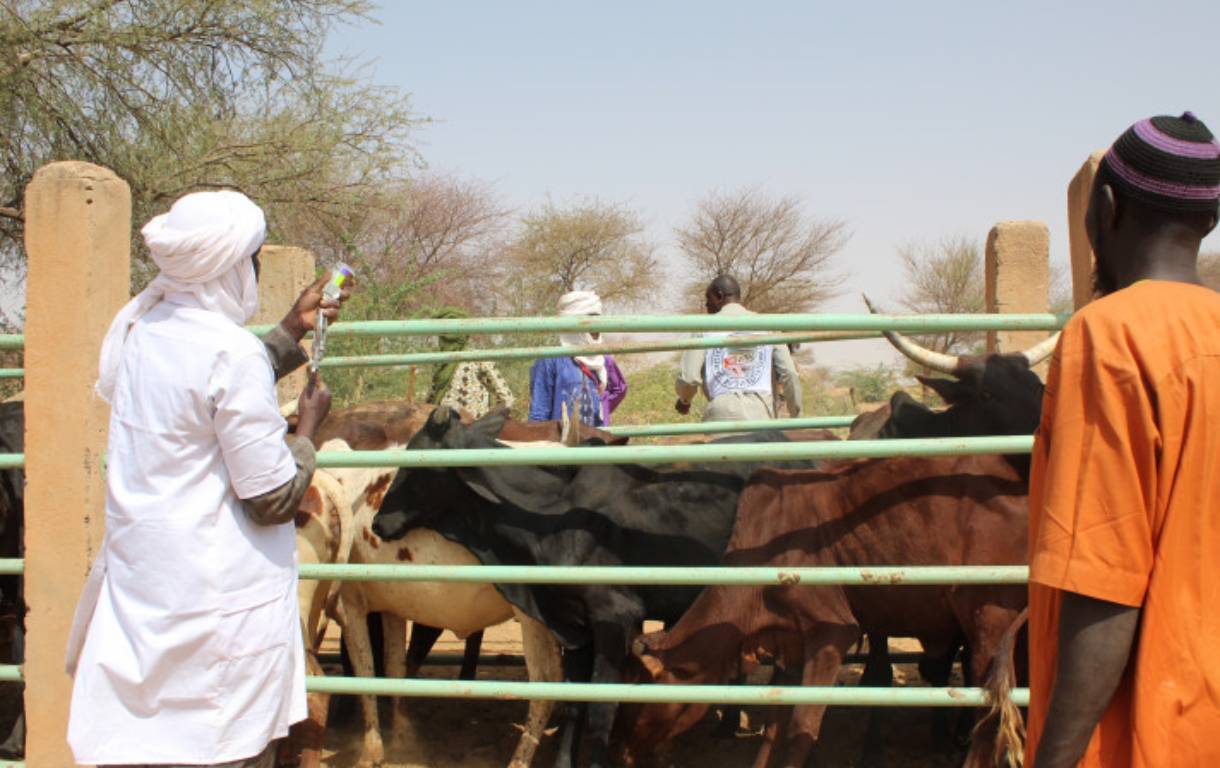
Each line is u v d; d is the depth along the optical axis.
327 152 15.25
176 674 2.77
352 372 13.01
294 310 3.32
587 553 5.11
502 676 7.11
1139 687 1.94
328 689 4.28
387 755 5.78
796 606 4.71
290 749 5.05
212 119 15.05
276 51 15.07
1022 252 6.55
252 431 2.78
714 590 4.75
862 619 5.09
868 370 23.88
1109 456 1.95
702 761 5.64
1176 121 2.14
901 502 4.71
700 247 38.03
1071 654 1.96
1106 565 1.93
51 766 4.30
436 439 5.16
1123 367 1.96
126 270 4.40
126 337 2.98
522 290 27.89
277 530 2.93
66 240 4.28
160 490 2.79
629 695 4.16
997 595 4.57
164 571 2.76
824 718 6.31
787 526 4.81
